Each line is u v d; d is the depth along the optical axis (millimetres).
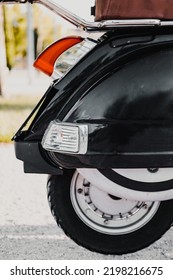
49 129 2020
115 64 2023
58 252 2344
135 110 2014
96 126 1999
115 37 2043
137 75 2020
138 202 2215
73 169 2186
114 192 2098
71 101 2023
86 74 2029
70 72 2039
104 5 2064
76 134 1997
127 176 2078
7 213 2789
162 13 2033
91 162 2012
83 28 2070
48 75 2178
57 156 2027
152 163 2021
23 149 2080
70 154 2010
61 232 2561
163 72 2025
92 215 2213
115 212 2217
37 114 2115
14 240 2471
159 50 2035
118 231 2221
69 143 2000
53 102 2039
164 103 2020
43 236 2516
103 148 2004
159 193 2102
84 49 2104
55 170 2092
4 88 6016
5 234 2537
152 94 2018
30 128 2119
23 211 2816
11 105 5625
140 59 2025
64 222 2201
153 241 2234
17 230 2584
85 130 1995
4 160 3756
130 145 2010
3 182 3273
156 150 2016
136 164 2018
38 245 2420
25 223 2668
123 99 2012
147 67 2023
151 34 2045
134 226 2223
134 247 2230
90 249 2225
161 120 2018
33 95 6312
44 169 2088
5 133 4418
